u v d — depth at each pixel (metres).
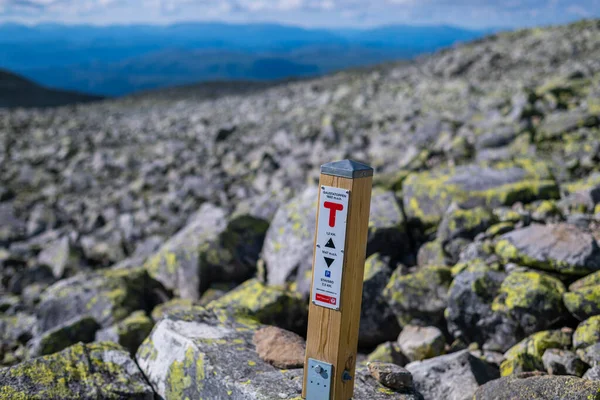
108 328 8.63
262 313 8.09
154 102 63.94
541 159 12.37
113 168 25.88
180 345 6.02
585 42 41.31
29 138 34.69
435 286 7.79
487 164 10.73
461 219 8.98
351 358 4.81
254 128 31.94
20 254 15.46
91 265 14.91
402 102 33.41
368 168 4.50
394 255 9.19
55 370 5.71
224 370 5.48
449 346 7.44
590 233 7.79
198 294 10.43
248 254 10.97
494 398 5.10
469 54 45.22
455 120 20.67
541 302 6.77
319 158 21.36
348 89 42.81
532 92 20.36
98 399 5.49
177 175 22.38
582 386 4.71
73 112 54.59
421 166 15.29
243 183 20.33
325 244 4.54
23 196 22.41
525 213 8.96
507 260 7.79
